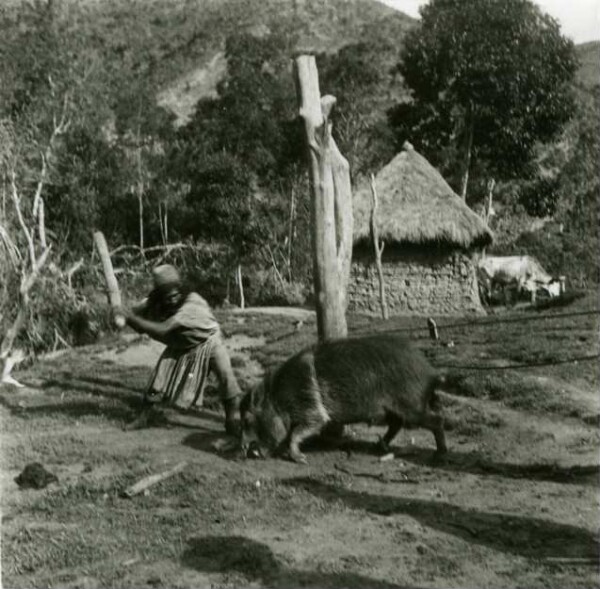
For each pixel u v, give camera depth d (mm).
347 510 6547
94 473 7781
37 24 41438
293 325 20766
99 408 10867
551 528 6062
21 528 6238
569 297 23922
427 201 26703
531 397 10656
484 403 10852
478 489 7145
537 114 32375
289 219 42812
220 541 5867
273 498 6910
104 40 58031
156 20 68250
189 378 9422
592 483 7270
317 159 9844
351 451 8586
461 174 35625
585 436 8984
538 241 45469
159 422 9984
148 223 40562
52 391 12484
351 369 8070
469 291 26578
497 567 5371
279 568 5371
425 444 8945
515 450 8547
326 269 9867
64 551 5770
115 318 9266
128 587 5133
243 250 39812
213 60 64875
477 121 33688
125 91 45188
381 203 26859
